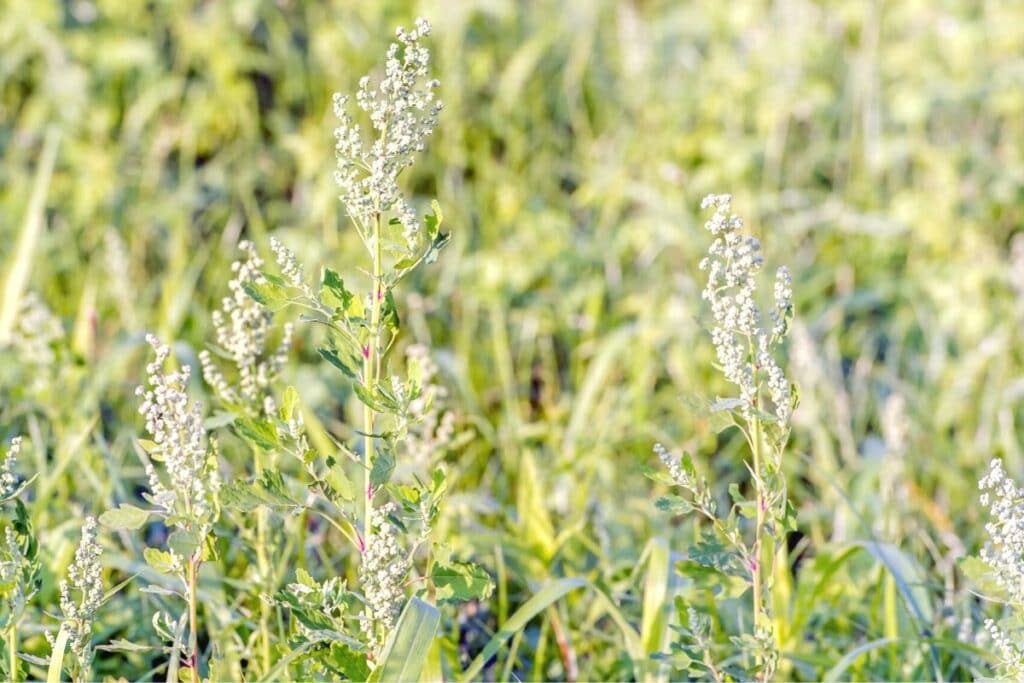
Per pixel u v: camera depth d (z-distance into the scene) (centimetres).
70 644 276
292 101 733
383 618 258
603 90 758
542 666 369
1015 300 610
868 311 637
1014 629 267
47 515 385
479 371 533
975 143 689
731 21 724
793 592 370
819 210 660
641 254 631
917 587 357
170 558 264
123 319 538
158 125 721
